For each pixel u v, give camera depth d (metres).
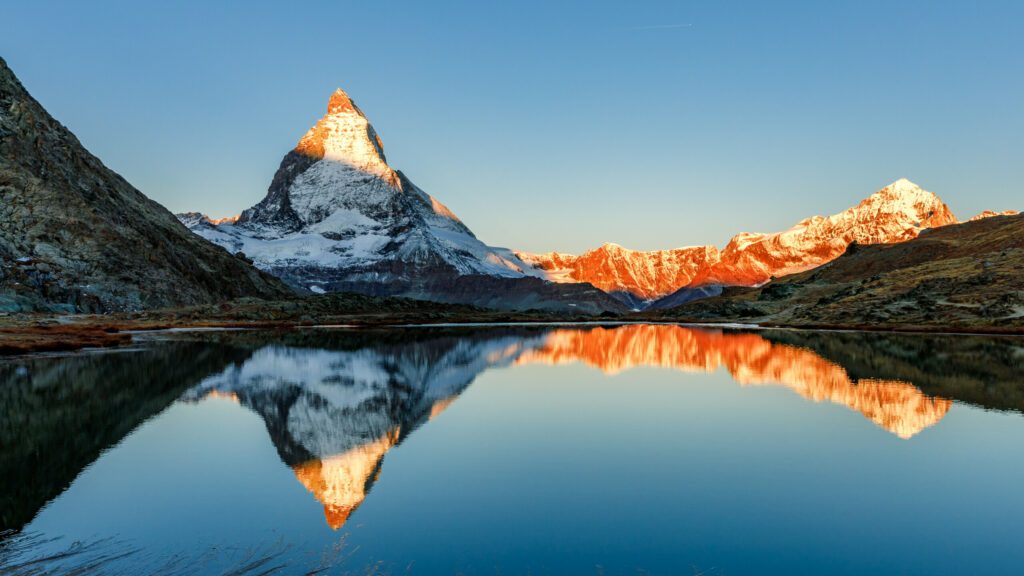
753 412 38.31
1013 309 114.88
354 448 29.95
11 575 16.62
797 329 138.50
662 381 52.88
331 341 99.69
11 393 44.56
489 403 42.16
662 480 24.83
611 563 17.58
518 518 20.89
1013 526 20.25
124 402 41.50
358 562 17.55
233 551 18.23
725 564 17.58
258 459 27.78
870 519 20.84
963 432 32.19
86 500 22.47
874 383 48.69
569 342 104.44
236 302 174.75
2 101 162.88
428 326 166.25
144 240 172.25
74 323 113.88
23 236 139.38
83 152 197.25
